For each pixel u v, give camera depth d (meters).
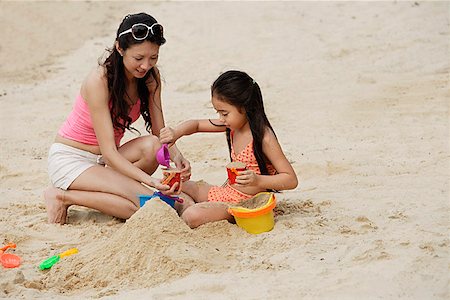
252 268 6.57
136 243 6.75
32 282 6.51
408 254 6.65
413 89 13.64
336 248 6.92
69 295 6.35
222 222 7.46
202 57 17.11
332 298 5.93
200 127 8.15
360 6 19.88
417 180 9.07
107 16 20.92
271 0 21.14
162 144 8.04
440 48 16.17
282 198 8.60
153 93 8.39
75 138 8.23
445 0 19.56
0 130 12.81
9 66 17.42
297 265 6.58
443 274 6.24
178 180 7.57
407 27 17.80
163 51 17.69
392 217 7.74
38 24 20.08
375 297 5.91
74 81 16.20
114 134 8.30
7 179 10.06
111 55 7.88
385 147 10.64
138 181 8.09
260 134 7.60
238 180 7.41
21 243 7.61
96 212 8.46
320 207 8.21
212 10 20.70
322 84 14.56
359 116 12.42
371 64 15.59
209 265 6.62
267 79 15.18
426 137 11.02
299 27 18.70
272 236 7.22
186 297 6.05
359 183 9.09
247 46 17.62
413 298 5.88
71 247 7.43
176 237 6.90
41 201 8.98
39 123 13.20
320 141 11.23
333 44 17.22
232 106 7.59
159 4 21.75
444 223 7.49
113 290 6.30
